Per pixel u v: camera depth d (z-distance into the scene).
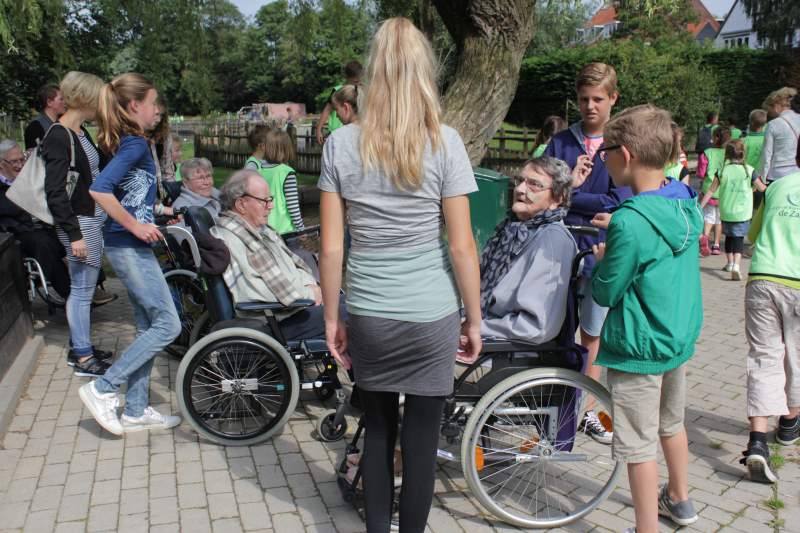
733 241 7.60
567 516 2.98
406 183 2.17
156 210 5.00
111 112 3.37
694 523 2.97
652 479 2.61
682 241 2.52
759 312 3.40
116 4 8.28
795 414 3.62
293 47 9.71
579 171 3.50
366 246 2.27
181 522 2.99
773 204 3.45
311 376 4.52
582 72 3.61
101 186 3.32
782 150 7.07
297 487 3.29
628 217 2.46
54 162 4.21
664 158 2.54
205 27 8.59
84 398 3.65
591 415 3.77
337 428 3.70
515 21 5.26
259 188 3.83
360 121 2.21
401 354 2.29
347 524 2.99
